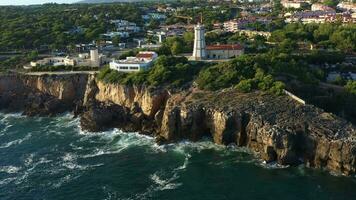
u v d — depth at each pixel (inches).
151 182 4788.4
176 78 6796.3
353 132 5019.7
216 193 4512.8
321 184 4630.9
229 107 5767.7
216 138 5772.6
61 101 7716.5
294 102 5738.2
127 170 5108.3
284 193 4471.0
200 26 7755.9
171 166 5172.2
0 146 6028.5
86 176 4995.1
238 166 5098.4
